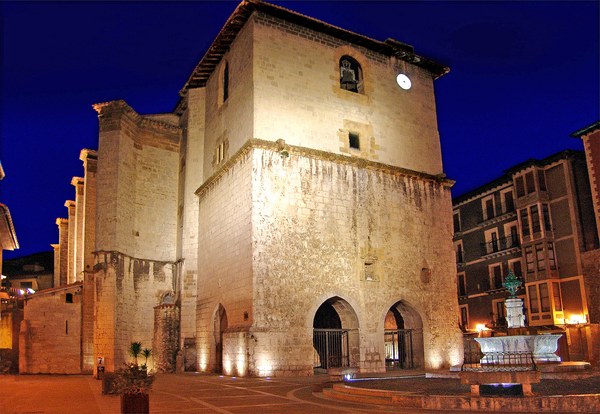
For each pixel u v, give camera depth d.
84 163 40.00
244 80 29.05
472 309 49.94
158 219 35.00
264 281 25.50
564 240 40.69
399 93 32.69
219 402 15.27
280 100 28.30
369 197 29.39
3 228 32.56
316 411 13.15
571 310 39.47
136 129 35.16
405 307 30.06
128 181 33.62
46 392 19.14
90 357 34.22
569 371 18.88
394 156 31.33
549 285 40.50
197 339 31.56
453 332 30.27
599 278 37.91
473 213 50.88
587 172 41.59
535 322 41.41
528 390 13.30
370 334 27.55
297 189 27.33
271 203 26.55
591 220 40.62
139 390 12.04
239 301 26.41
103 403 15.49
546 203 42.41
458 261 52.00
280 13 29.12
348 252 27.97
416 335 29.80
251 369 24.41
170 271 34.53
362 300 27.77
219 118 32.28
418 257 30.22
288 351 25.20
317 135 28.92
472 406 12.86
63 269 50.25
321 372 27.03
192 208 33.78
